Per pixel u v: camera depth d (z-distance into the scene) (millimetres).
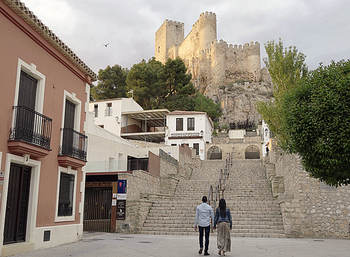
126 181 16141
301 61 19750
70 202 11836
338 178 8844
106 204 16578
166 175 23844
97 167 18688
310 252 9273
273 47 20391
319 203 14250
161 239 12680
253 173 26609
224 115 81375
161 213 16781
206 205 9141
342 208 14008
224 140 55344
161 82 59188
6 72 8398
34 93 9867
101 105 42719
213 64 92812
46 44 10289
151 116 44062
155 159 21484
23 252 8703
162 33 118938
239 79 91875
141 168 20344
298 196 14555
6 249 8055
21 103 9227
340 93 8453
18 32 8992
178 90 59469
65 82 11609
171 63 60125
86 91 13336
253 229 14477
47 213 10141
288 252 9281
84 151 12492
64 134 11219
